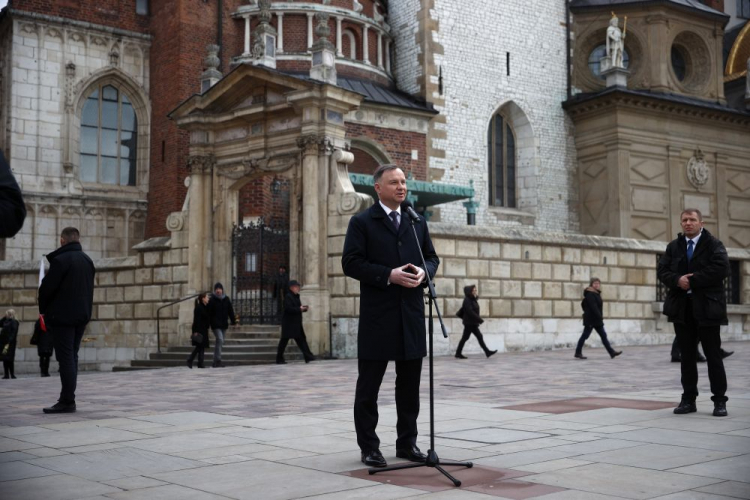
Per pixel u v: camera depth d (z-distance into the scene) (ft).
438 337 71.36
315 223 70.44
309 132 70.69
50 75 107.24
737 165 132.05
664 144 124.57
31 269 86.84
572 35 131.03
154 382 47.85
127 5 112.98
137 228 112.06
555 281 79.97
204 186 77.56
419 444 22.57
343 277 69.92
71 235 32.53
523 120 125.08
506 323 76.13
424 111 111.75
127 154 113.50
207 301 64.59
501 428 25.35
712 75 132.05
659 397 33.99
